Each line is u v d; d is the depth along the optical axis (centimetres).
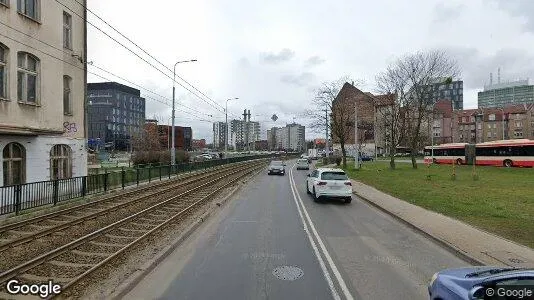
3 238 1141
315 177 2130
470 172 4097
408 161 7338
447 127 13112
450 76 4772
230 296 706
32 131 1842
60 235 1190
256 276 819
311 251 1031
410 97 4962
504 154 5059
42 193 1712
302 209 1788
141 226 1347
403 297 712
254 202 2019
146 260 903
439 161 6062
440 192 2306
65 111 2364
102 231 1202
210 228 1334
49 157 2147
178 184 2903
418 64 4738
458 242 1092
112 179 2425
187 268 872
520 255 960
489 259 925
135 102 14312
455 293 493
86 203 1777
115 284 740
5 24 1773
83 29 2533
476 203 1850
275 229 1320
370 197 2156
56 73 2164
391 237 1216
